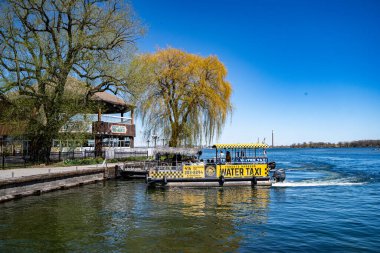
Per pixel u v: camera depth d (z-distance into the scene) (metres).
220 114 38.78
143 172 36.47
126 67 36.72
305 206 21.23
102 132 44.59
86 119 34.72
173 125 39.38
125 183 32.78
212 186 30.09
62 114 34.03
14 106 31.92
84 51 35.12
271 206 21.19
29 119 32.84
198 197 24.70
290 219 17.62
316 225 16.33
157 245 13.12
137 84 36.84
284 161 81.44
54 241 13.57
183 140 39.38
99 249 12.63
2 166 32.03
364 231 15.23
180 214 18.70
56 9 33.41
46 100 33.19
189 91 39.19
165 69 39.12
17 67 30.64
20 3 31.77
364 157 101.38
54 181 26.89
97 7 35.25
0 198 21.12
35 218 17.38
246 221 17.12
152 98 39.31
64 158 39.44
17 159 37.00
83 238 13.99
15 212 18.72
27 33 32.53
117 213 18.86
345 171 49.72
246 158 31.00
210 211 19.59
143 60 38.59
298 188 29.88
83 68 35.28
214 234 14.70
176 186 29.58
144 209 20.06
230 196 25.20
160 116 39.19
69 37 33.84
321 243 13.46
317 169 53.97
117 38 36.78
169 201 22.89
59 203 21.56
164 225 16.22
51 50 32.69
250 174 30.78
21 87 31.97
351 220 17.41
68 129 34.22
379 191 28.06
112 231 15.09
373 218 17.91
